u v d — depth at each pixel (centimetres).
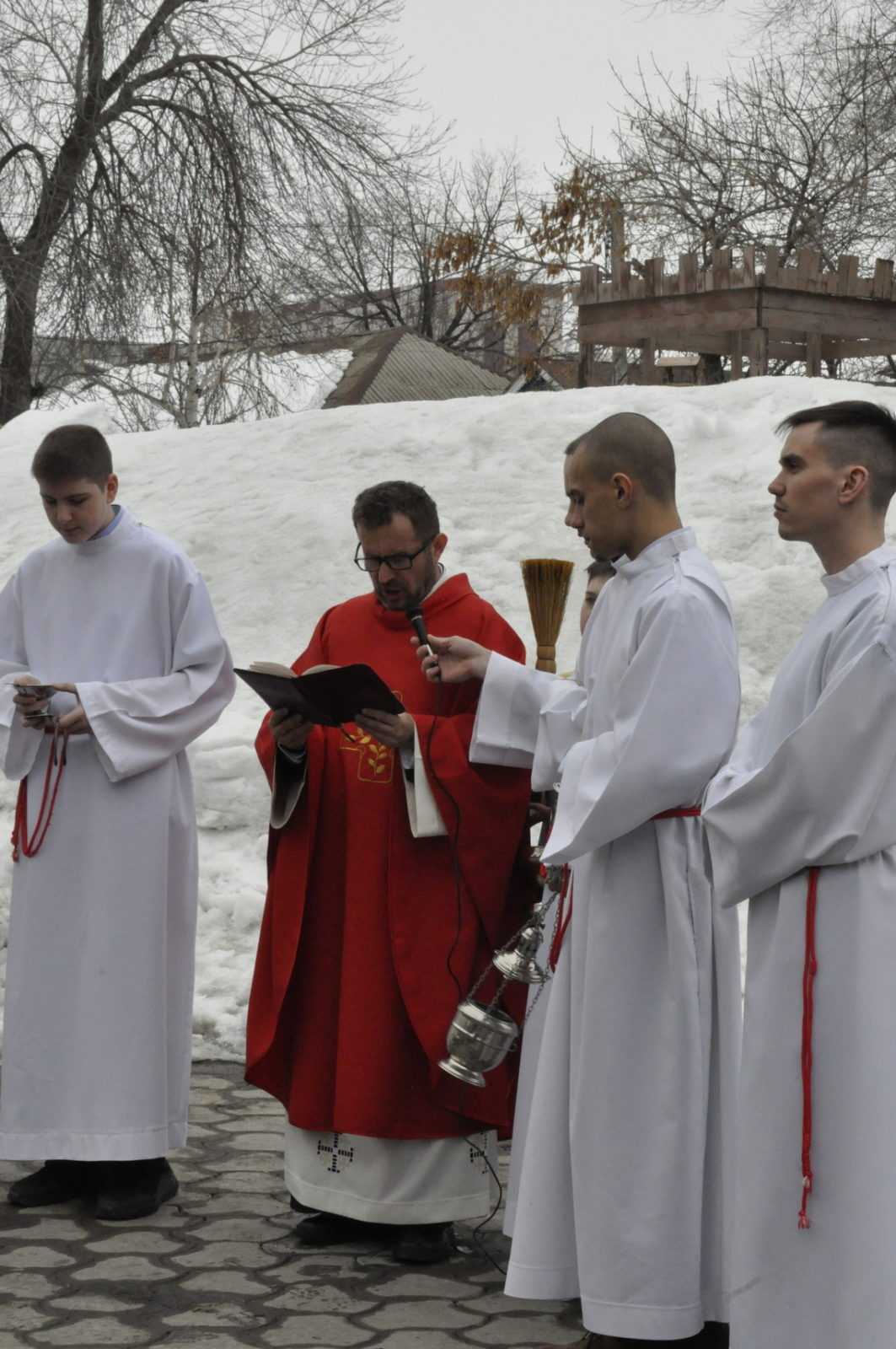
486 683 534
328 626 596
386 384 3838
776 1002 398
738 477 1233
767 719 421
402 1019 542
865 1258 376
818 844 392
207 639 612
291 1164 559
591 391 1395
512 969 500
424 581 564
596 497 472
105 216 2725
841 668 393
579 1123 457
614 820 446
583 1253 454
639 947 458
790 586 1120
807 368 1549
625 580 477
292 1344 467
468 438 1356
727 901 409
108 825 593
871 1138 380
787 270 1475
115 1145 575
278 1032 562
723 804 406
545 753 507
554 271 3366
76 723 592
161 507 1369
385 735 536
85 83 2736
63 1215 580
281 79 2830
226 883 901
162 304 2788
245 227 2784
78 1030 585
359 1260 540
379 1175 538
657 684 448
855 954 389
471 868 544
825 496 406
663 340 1592
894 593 393
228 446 1462
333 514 1286
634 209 3516
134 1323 480
